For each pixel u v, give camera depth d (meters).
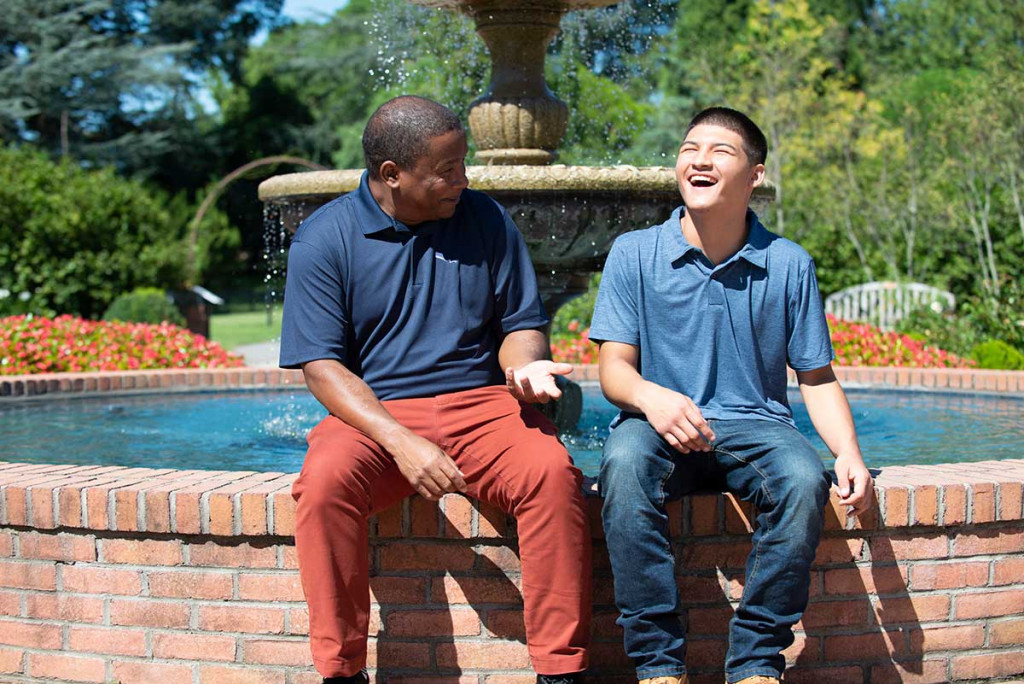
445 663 2.81
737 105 17.88
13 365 8.09
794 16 17.67
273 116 39.69
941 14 29.34
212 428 5.26
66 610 2.95
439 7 5.16
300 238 2.79
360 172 4.48
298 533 2.54
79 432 5.10
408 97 2.76
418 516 2.78
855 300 13.46
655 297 2.81
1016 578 2.98
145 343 9.08
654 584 2.54
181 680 2.88
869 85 23.97
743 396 2.79
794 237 16.83
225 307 34.38
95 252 16.38
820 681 2.88
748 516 2.82
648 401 2.63
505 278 2.89
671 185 4.50
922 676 2.93
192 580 2.87
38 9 33.72
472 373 2.83
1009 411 5.73
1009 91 13.22
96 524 2.89
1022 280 13.43
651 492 2.58
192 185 38.62
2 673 3.00
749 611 2.57
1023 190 13.92
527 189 4.37
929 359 8.48
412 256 2.79
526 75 5.05
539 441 2.61
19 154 17.02
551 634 2.55
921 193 15.23
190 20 37.97
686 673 2.59
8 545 2.98
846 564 2.88
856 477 2.64
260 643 2.84
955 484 2.90
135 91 35.16
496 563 2.79
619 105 14.19
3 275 15.58
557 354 8.41
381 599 2.83
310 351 2.71
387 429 2.56
